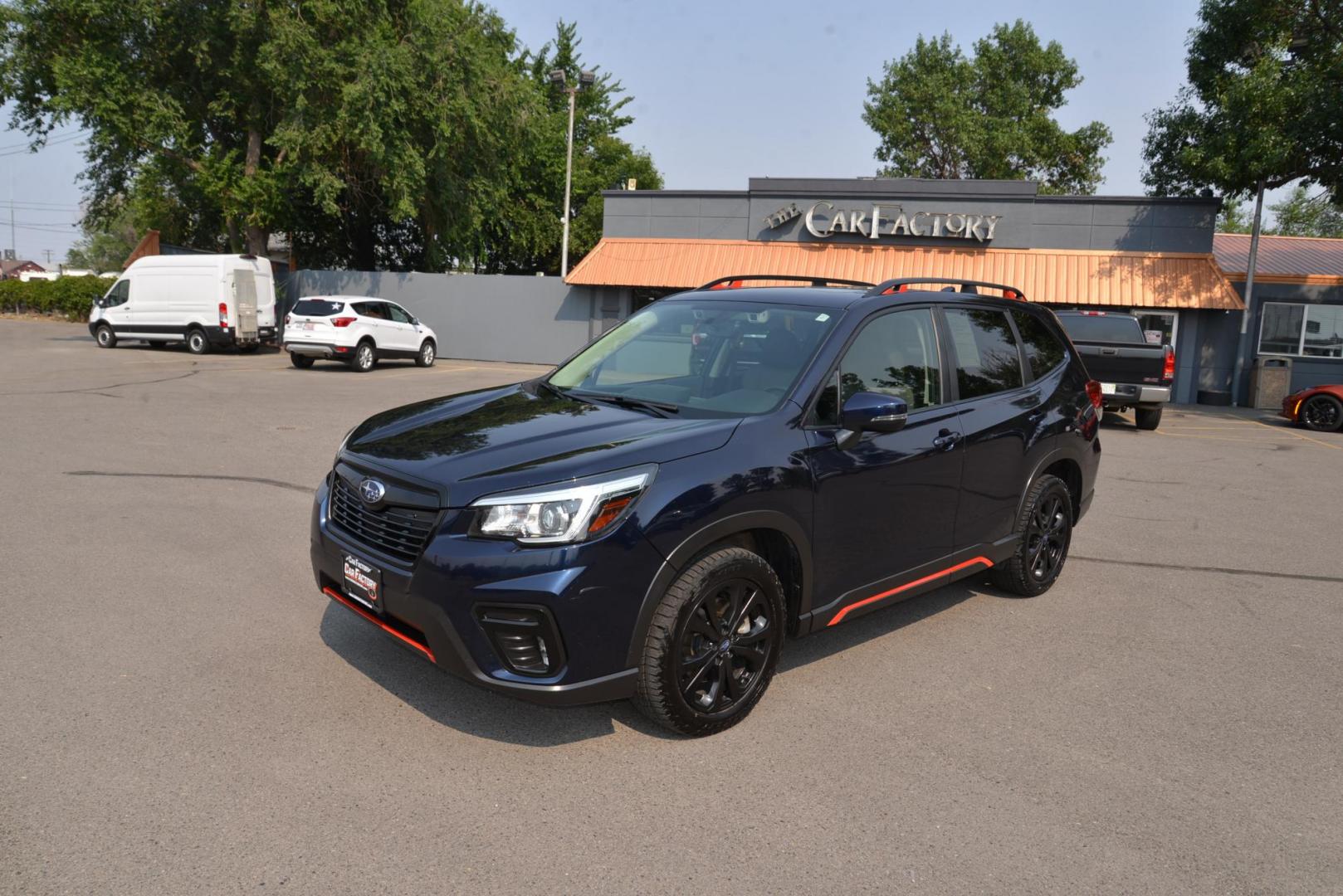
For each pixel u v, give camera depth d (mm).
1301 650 4668
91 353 21906
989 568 5301
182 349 24281
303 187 28172
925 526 4316
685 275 23203
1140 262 20859
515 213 35812
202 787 2969
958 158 41062
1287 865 2783
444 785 3055
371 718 3496
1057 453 5184
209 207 29000
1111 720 3766
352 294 27062
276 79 23531
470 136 26609
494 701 3691
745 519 3414
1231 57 20234
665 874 2617
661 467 3252
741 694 3545
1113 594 5523
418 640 3242
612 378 4363
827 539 3797
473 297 25953
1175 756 3471
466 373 20562
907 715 3736
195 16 24266
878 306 4289
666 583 3213
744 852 2744
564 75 25375
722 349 4188
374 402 13852
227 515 6469
